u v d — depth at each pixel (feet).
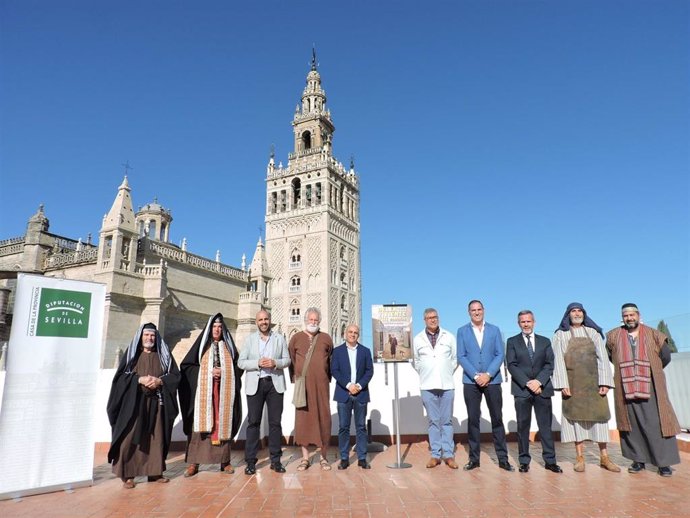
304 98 249.14
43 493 23.50
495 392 27.43
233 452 34.86
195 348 28.12
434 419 28.55
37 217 131.03
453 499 20.95
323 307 204.13
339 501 20.81
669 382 36.29
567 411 26.86
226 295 148.15
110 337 103.35
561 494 21.58
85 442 25.32
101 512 20.13
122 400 24.70
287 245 219.20
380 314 30.32
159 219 166.20
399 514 18.90
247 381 27.71
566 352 27.32
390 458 31.27
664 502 20.22
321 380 28.55
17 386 23.90
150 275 112.68
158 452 25.13
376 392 38.14
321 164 220.43
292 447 36.68
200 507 20.40
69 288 26.14
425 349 29.55
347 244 231.30
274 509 19.81
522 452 26.35
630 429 26.09
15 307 24.48
